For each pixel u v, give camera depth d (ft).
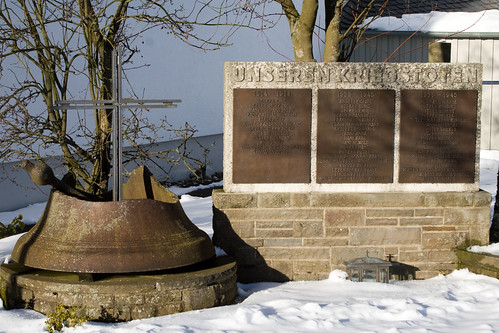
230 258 20.86
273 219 21.84
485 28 55.88
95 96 26.50
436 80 21.97
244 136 21.67
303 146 21.75
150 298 18.07
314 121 21.72
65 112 25.79
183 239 19.22
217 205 21.70
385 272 20.98
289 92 21.59
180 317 17.49
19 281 18.65
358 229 21.99
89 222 18.65
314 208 21.86
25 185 37.37
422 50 56.80
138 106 20.88
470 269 21.85
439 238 22.21
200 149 50.96
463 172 22.26
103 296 17.88
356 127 21.81
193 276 18.58
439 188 22.27
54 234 18.88
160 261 18.38
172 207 19.69
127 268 18.07
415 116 21.98
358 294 19.66
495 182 41.16
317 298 19.22
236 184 21.80
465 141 22.20
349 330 15.89
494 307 17.66
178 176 48.34
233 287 19.80
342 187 21.95
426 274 22.24
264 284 21.71
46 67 25.54
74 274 18.99
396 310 17.38
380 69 21.76
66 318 17.37
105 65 25.80
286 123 21.65
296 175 21.81
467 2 63.52
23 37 24.39
